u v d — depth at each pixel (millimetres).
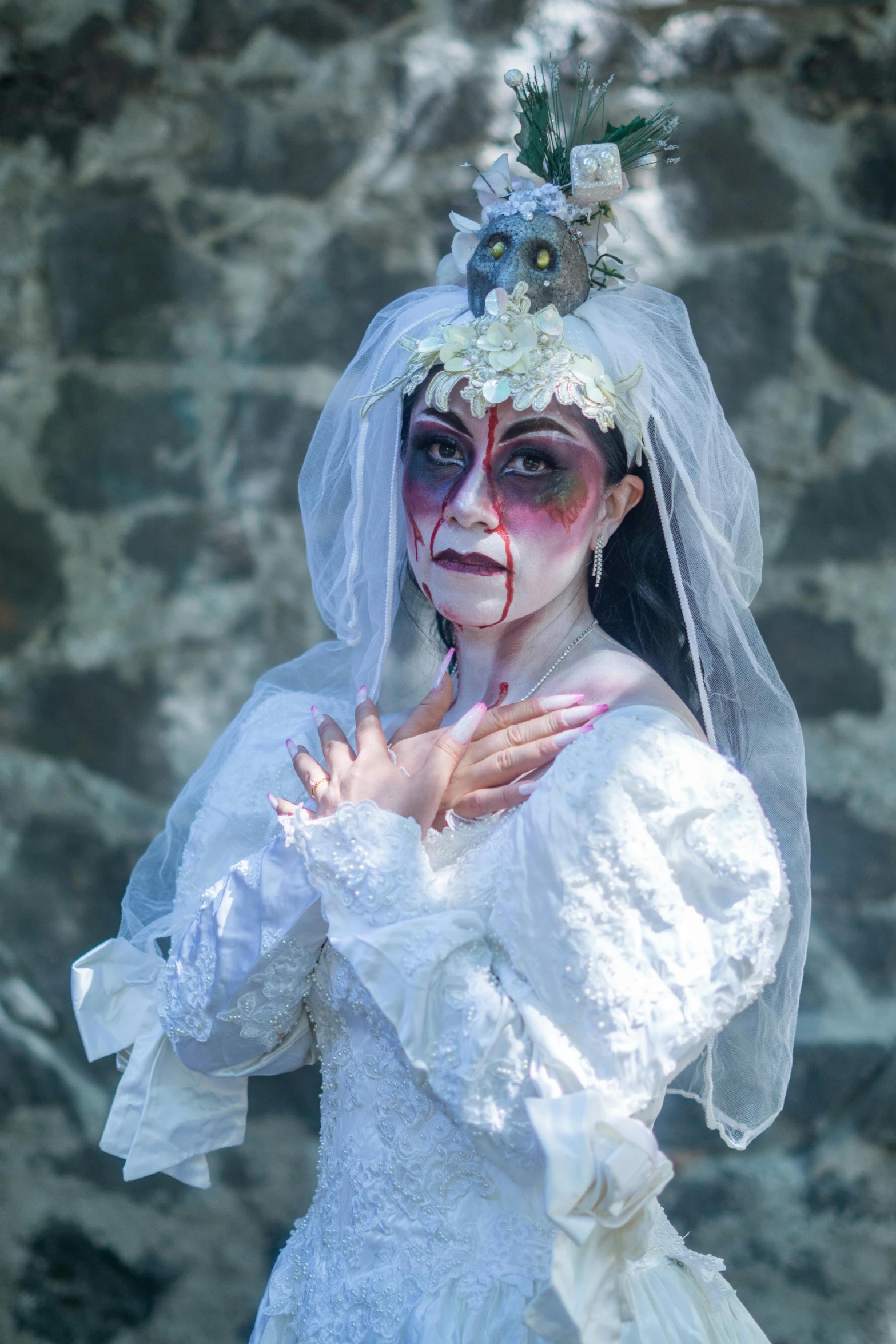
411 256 2633
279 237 2656
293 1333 1344
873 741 2518
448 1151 1202
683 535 1423
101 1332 2498
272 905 1281
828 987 2471
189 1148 1527
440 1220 1195
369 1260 1227
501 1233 1178
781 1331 2391
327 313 2646
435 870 1258
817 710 2535
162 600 2648
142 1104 1521
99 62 2670
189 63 2664
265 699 1678
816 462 2564
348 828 1214
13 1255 2527
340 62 2639
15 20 2670
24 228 2691
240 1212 2496
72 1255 2518
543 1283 1145
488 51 2619
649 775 1121
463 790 1271
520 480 1308
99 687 2639
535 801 1153
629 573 1479
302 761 1340
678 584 1388
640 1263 1225
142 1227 2514
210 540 2646
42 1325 2504
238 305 2658
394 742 1359
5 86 2680
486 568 1305
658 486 1368
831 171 2592
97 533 2666
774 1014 1504
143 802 2613
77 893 2600
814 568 2555
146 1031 1557
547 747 1241
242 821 1507
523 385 1285
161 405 2664
